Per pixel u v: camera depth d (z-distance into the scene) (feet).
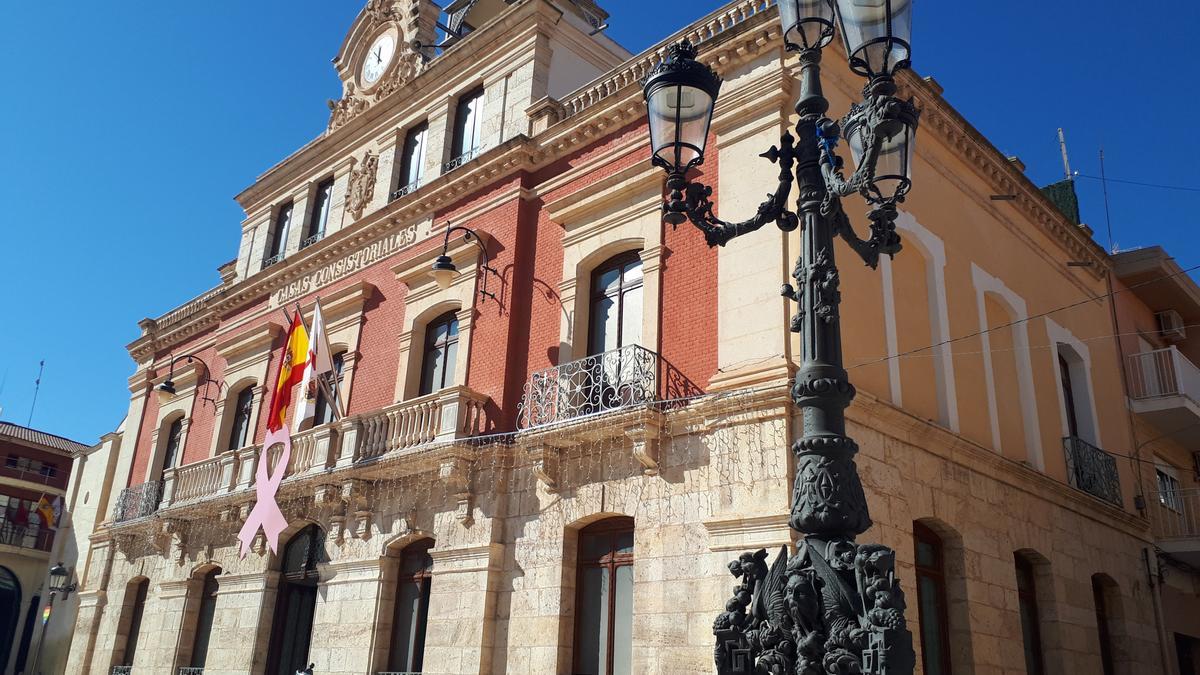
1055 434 53.72
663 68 21.18
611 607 40.86
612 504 41.29
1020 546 45.83
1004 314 53.72
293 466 58.29
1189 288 69.87
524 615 43.19
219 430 72.18
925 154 49.14
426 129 65.87
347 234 65.77
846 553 16.76
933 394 44.47
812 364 18.48
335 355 64.23
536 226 52.49
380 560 50.96
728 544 36.11
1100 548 53.67
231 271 83.51
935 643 39.75
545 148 53.16
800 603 16.67
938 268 47.06
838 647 16.03
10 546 117.70
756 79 42.93
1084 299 63.46
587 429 41.78
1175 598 60.95
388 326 59.72
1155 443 66.49
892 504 37.81
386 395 57.31
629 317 46.09
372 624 49.80
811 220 19.60
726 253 41.37
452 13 75.82
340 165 73.05
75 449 134.51
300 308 69.15
